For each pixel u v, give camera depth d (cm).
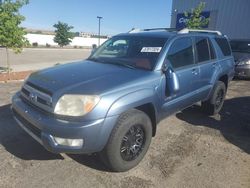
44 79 372
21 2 1191
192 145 474
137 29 572
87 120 321
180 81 459
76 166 383
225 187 354
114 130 343
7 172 360
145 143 391
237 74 1178
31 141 450
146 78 391
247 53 1227
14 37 1195
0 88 834
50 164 385
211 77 572
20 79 1072
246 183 365
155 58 430
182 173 382
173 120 595
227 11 2275
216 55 600
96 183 348
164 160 416
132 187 344
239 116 655
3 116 557
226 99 829
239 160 428
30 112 354
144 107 400
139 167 391
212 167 402
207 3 2392
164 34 485
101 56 490
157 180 362
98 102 326
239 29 2227
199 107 654
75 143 325
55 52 3838
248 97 871
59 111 326
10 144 437
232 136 525
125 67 424
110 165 361
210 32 620
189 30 531
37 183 340
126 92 353
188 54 498
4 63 1789
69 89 335
